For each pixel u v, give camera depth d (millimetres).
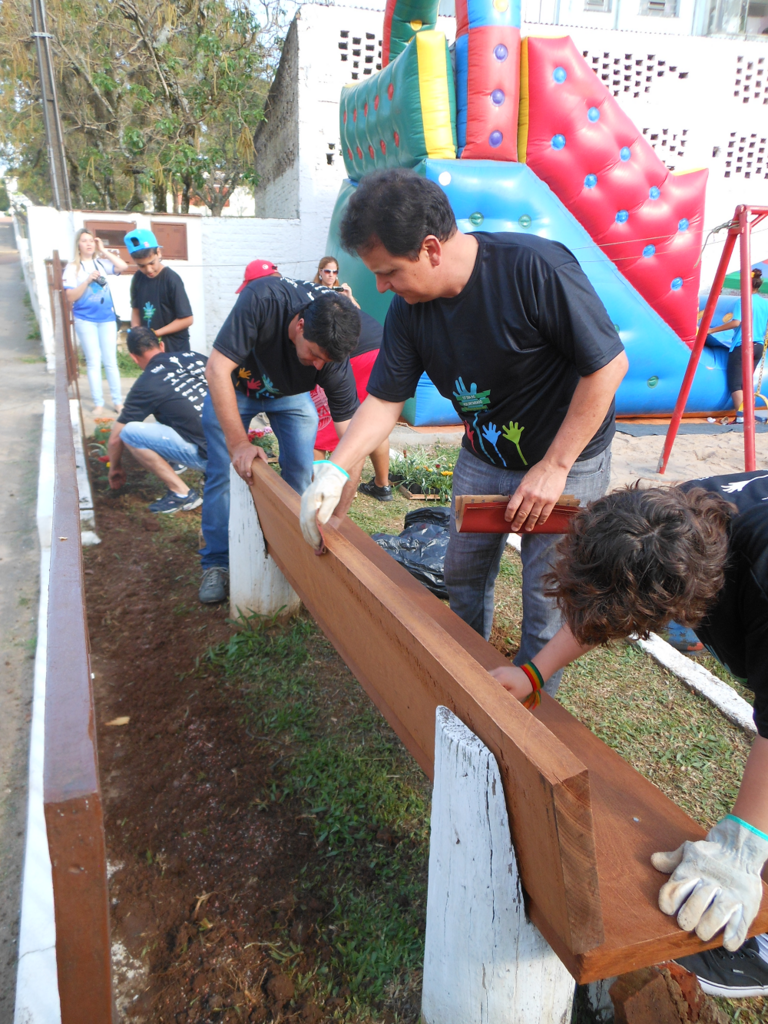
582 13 11086
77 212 10625
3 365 9883
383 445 4984
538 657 1854
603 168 6328
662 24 11297
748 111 10594
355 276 7664
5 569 4180
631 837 1477
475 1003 1479
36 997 1709
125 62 14625
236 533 3305
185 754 2631
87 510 4547
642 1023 1570
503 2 5711
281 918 1983
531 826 1184
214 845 2234
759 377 8172
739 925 1195
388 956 1856
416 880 2084
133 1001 1780
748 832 1221
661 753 2660
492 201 6184
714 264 10984
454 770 1312
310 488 2062
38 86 15336
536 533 2203
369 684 2088
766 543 1205
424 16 7156
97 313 7074
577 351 1921
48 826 1038
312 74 10234
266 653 3229
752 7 11367
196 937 1938
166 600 3766
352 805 2367
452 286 1947
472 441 2361
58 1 13859
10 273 21688
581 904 1127
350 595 1914
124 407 4855
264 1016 1740
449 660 1385
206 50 12922
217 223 10906
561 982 1482
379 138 6766
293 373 3373
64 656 1366
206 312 11328
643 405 7715
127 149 15094
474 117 5980
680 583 1108
